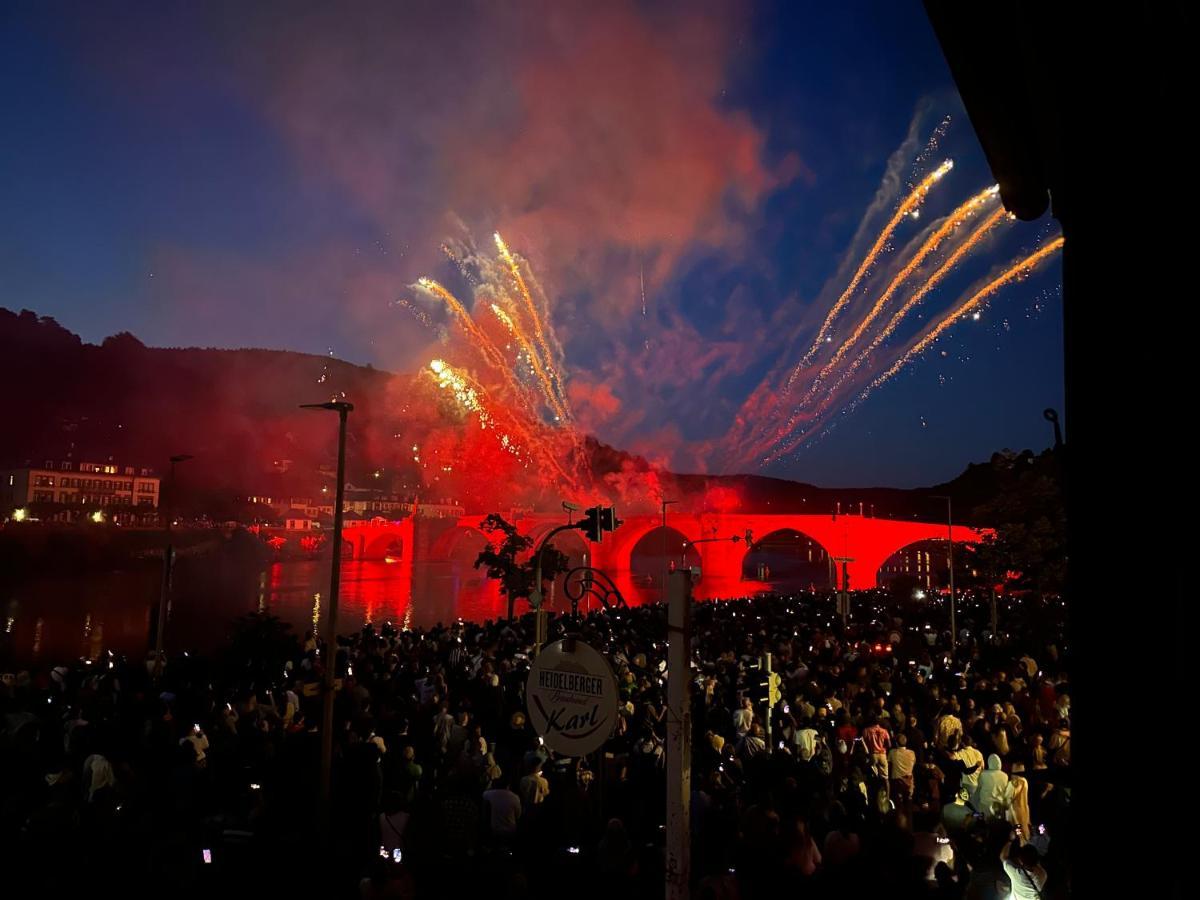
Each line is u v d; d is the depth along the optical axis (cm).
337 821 1316
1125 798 254
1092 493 268
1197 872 227
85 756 1302
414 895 882
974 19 303
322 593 11638
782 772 1273
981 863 912
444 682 1950
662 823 1238
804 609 4466
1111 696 259
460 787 1252
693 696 1839
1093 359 270
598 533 1750
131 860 1091
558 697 795
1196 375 225
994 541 3909
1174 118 223
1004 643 3130
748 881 921
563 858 1056
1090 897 264
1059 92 271
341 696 1788
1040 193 444
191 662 2239
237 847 1155
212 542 15250
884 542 11462
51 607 9106
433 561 17350
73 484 15712
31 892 949
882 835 949
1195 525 227
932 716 1777
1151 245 246
